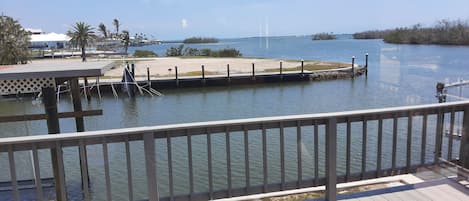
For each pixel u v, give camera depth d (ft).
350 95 65.26
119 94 70.54
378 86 72.13
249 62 114.32
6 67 16.61
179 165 25.93
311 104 59.36
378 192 10.57
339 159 26.12
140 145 29.35
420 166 10.84
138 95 70.44
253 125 9.06
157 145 30.01
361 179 10.27
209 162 9.07
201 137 32.01
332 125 9.40
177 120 50.55
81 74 15.42
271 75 80.59
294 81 82.17
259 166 25.48
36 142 7.78
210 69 92.84
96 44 182.80
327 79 84.53
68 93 65.62
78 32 135.44
